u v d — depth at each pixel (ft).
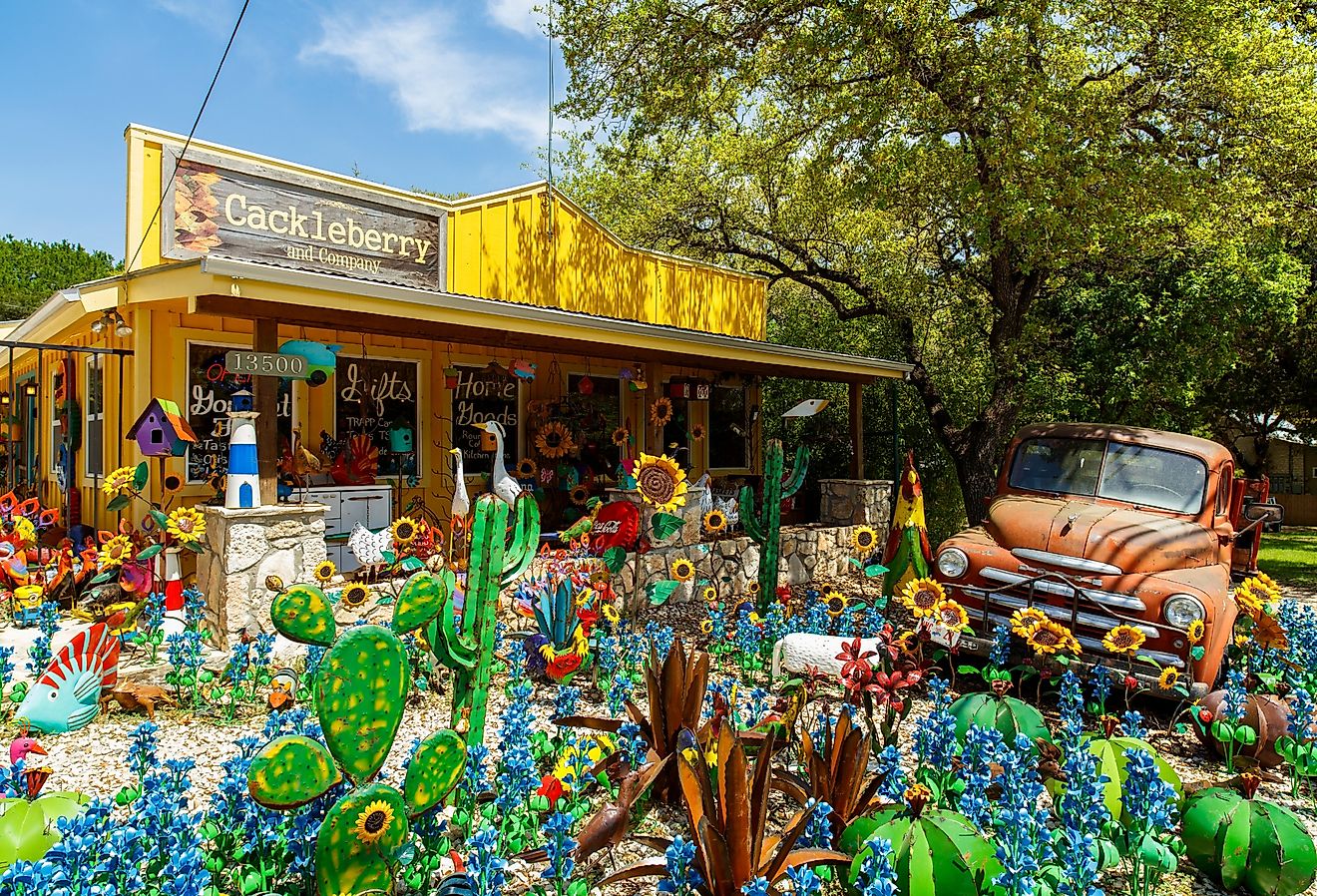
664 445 41.39
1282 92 31.24
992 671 17.89
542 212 35.14
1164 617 17.47
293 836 9.48
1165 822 10.75
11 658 17.75
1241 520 25.63
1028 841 10.22
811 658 18.92
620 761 12.60
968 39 31.55
